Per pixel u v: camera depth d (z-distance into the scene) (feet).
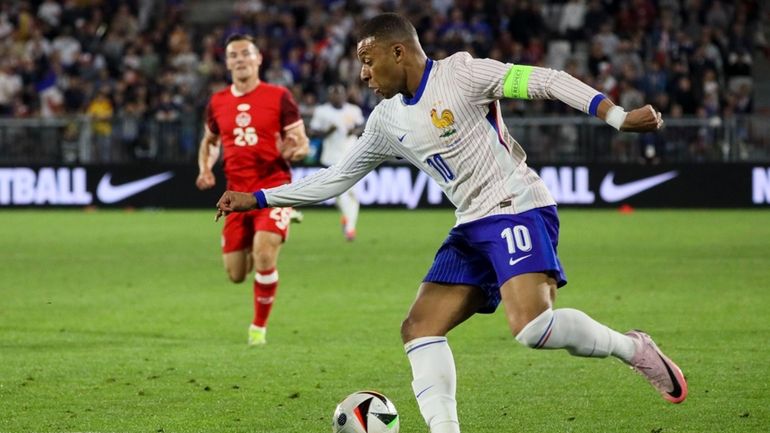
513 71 61.77
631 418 79.41
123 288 158.10
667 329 119.44
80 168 304.30
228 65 117.70
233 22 362.74
